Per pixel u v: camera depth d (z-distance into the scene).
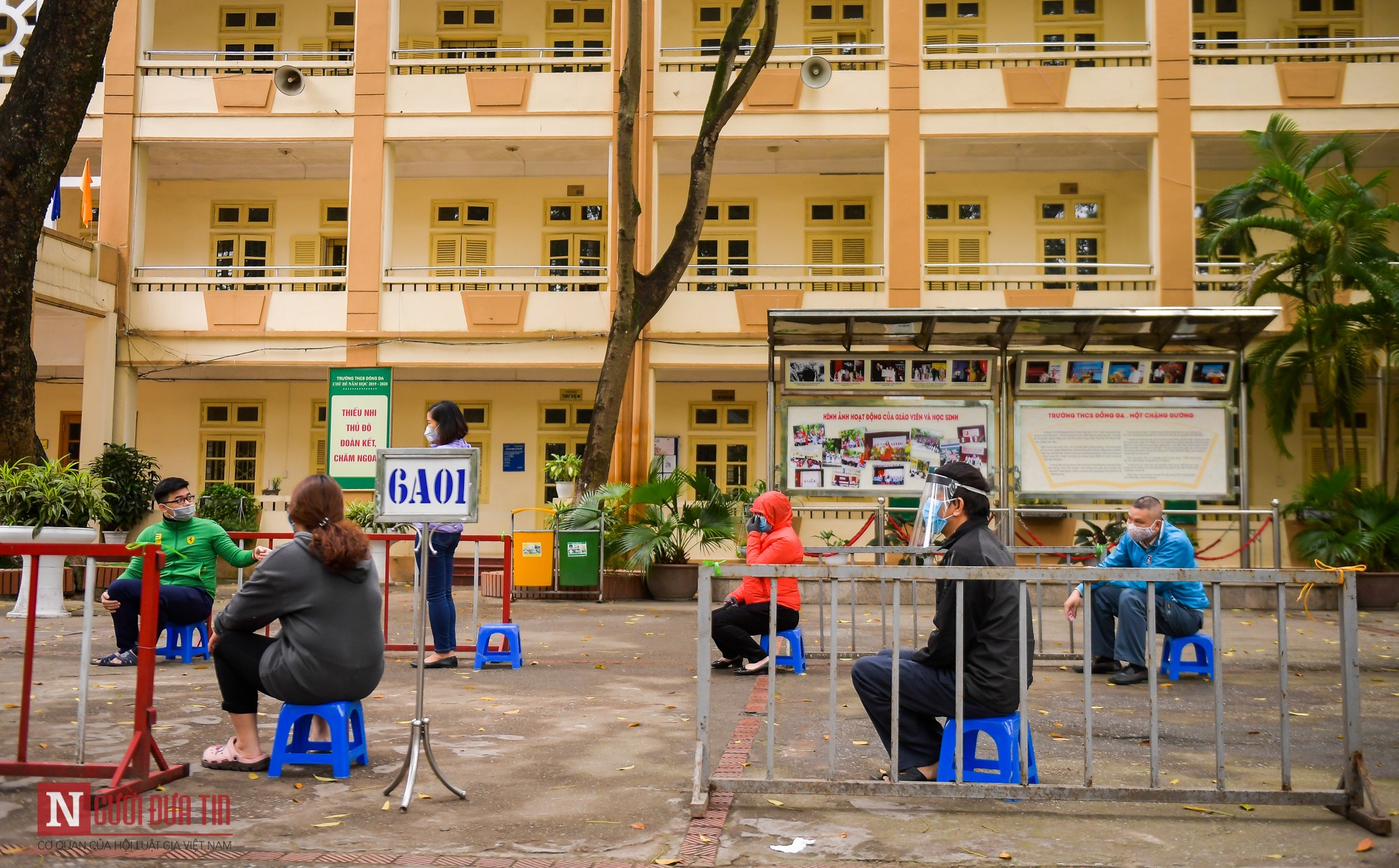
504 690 7.44
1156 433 14.30
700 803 4.41
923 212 17.89
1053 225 20.33
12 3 18.67
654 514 14.91
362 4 18.59
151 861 3.81
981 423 14.37
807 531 18.27
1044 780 5.09
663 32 20.98
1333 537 14.19
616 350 15.52
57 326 19.48
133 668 8.10
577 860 3.90
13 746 5.45
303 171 20.75
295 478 21.16
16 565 13.59
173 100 18.50
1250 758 5.62
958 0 20.67
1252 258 15.98
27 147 13.16
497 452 21.20
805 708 6.91
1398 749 5.89
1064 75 17.94
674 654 9.40
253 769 5.07
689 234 15.83
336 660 4.91
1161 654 8.49
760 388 21.16
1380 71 17.62
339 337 18.31
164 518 8.45
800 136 18.14
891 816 4.46
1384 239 14.93
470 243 21.12
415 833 4.19
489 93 18.38
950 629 4.69
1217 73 17.75
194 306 18.41
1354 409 15.20
